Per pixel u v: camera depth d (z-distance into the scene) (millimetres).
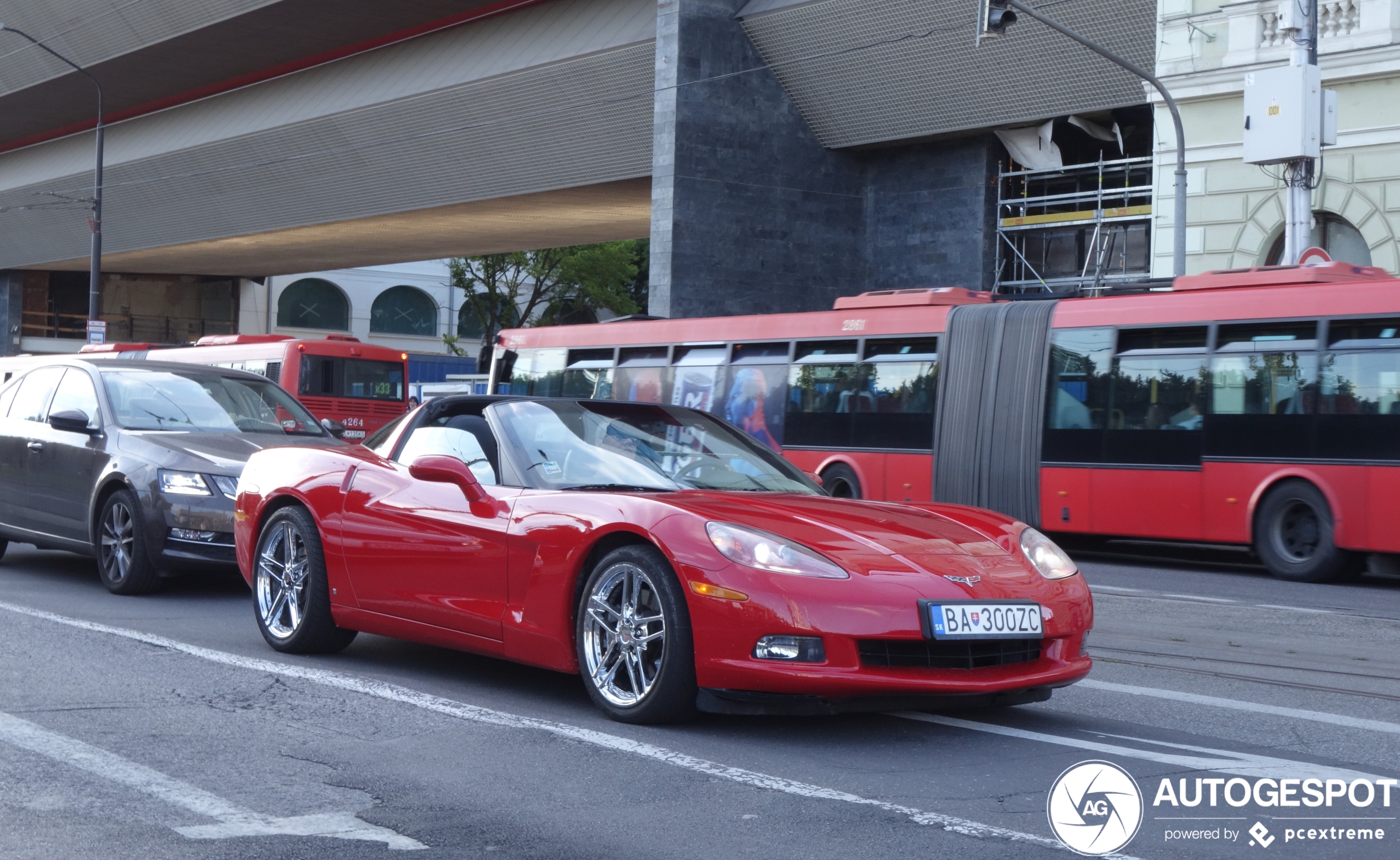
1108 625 9078
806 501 5727
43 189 49500
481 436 6262
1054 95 25281
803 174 29562
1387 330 12539
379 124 35812
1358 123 20203
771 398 18250
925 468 16438
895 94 27500
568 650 5531
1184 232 20078
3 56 43906
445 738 5137
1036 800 4387
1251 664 7488
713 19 28359
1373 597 11477
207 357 28344
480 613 5891
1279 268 13562
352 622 6613
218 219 44594
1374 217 20016
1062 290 27609
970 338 16188
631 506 5383
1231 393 13617
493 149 33844
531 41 31453
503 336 22469
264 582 7133
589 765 4758
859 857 3789
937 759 4926
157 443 9438
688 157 28188
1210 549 16875
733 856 3781
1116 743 5254
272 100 39781
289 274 60719
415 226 41562
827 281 29922
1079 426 14938
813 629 4859
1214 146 21734
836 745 5117
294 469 7043
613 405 6469
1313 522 12961
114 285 60406
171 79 42281
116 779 4473
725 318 19172
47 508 10086
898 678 4887
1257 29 21141
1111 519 14562
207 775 4562
